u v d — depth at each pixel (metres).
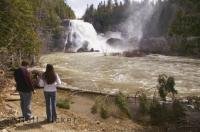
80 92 19.45
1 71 16.80
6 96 15.49
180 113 14.64
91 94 19.12
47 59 44.06
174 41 64.94
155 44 67.56
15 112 13.52
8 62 19.58
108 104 15.70
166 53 59.59
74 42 75.06
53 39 67.38
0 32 22.23
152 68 34.62
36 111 14.07
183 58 50.28
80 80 25.09
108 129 12.73
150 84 23.95
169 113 14.58
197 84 25.17
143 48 67.06
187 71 33.12
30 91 12.47
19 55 23.36
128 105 16.17
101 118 14.21
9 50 22.00
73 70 31.75
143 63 39.66
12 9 23.12
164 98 15.72
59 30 69.69
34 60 30.23
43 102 15.89
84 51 70.62
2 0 22.69
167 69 34.12
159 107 14.77
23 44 24.12
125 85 23.30
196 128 13.48
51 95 12.46
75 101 17.17
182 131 13.09
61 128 12.09
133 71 31.52
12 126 11.91
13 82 17.55
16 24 23.28
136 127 13.44
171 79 15.81
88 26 81.75
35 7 33.25
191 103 16.41
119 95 15.55
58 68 33.44
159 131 13.06
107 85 23.20
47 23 59.69
